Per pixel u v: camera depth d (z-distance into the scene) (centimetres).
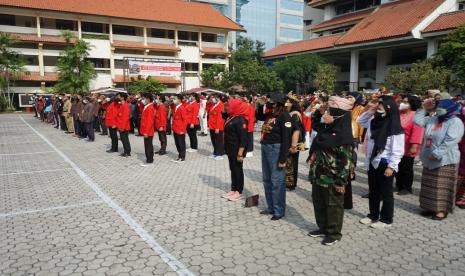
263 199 653
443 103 529
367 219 529
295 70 3559
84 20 3825
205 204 621
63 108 1764
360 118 530
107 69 4006
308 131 1141
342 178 431
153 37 4306
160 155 1123
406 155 668
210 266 395
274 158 527
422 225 521
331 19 4422
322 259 412
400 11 3272
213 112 1070
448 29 2625
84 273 381
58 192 697
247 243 456
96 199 650
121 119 1075
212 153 1170
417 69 2245
